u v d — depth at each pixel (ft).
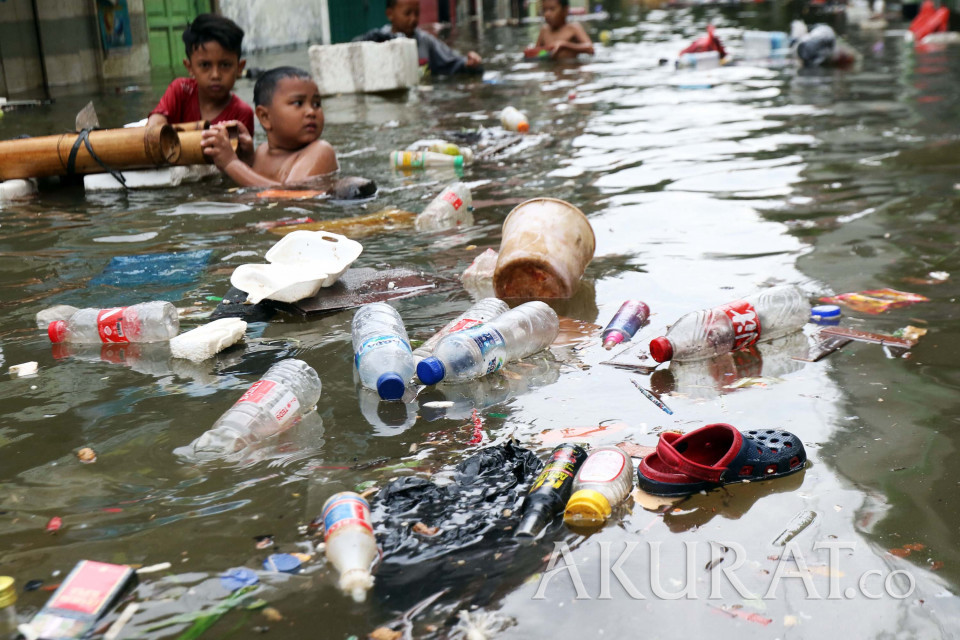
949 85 31.53
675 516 6.79
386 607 5.77
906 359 9.69
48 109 34.35
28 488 7.47
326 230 15.94
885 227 14.89
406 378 9.36
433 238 15.35
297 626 5.61
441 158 21.12
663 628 5.54
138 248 15.08
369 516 6.56
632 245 14.60
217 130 19.57
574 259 12.53
